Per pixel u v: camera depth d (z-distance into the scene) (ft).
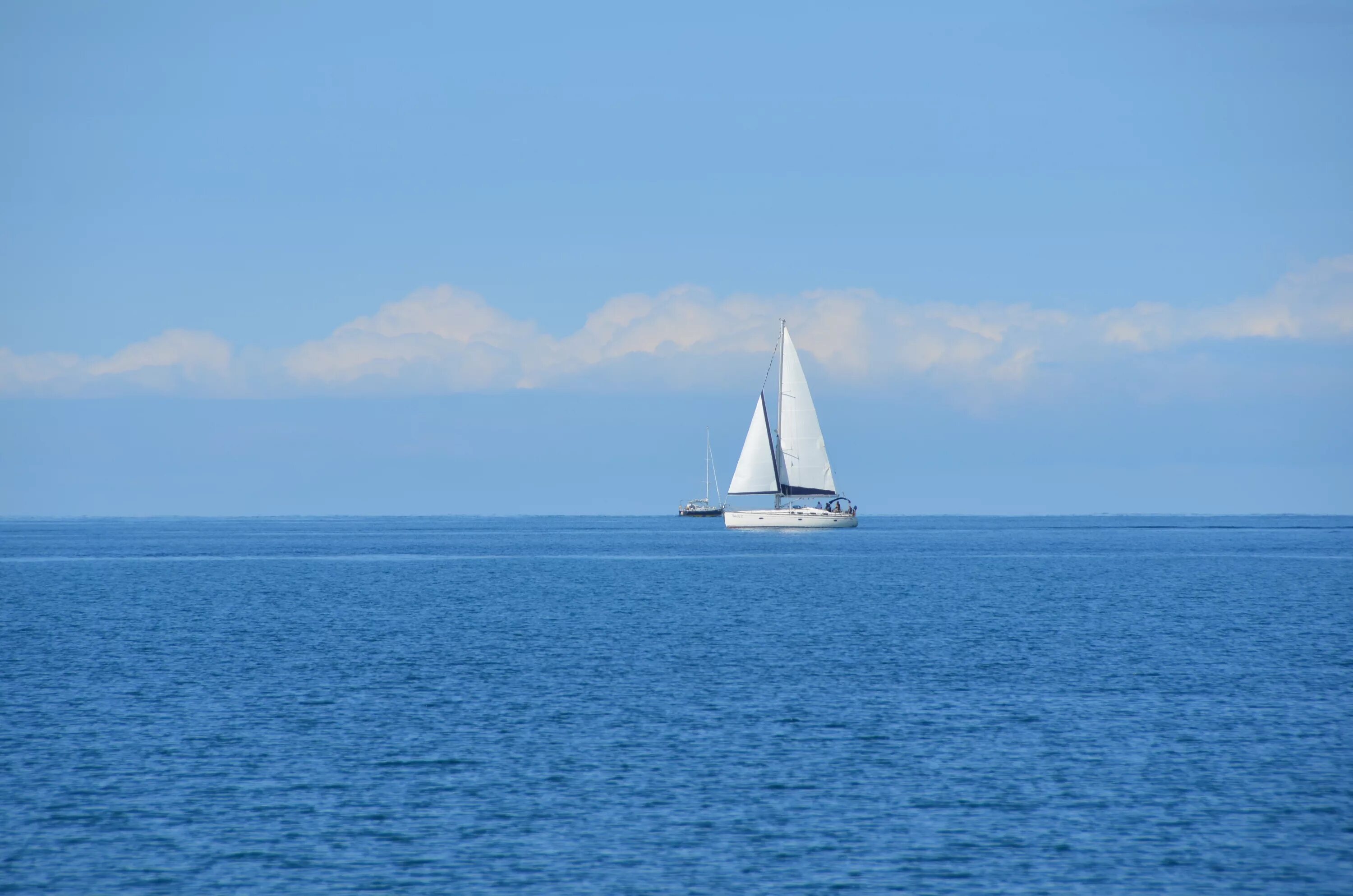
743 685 582.35
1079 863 330.54
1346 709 518.37
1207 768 418.10
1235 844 343.67
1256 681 592.60
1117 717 503.20
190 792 391.04
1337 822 361.71
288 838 349.00
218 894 310.45
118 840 347.36
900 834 352.69
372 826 359.46
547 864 330.13
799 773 412.57
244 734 472.03
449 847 342.03
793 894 310.65
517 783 401.49
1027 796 387.34
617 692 561.43
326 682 592.19
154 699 545.85
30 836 349.82
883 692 562.25
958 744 452.76
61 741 459.73
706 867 327.67
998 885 315.78
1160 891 311.88
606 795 388.78
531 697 548.31
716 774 412.16
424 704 531.50
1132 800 382.83
